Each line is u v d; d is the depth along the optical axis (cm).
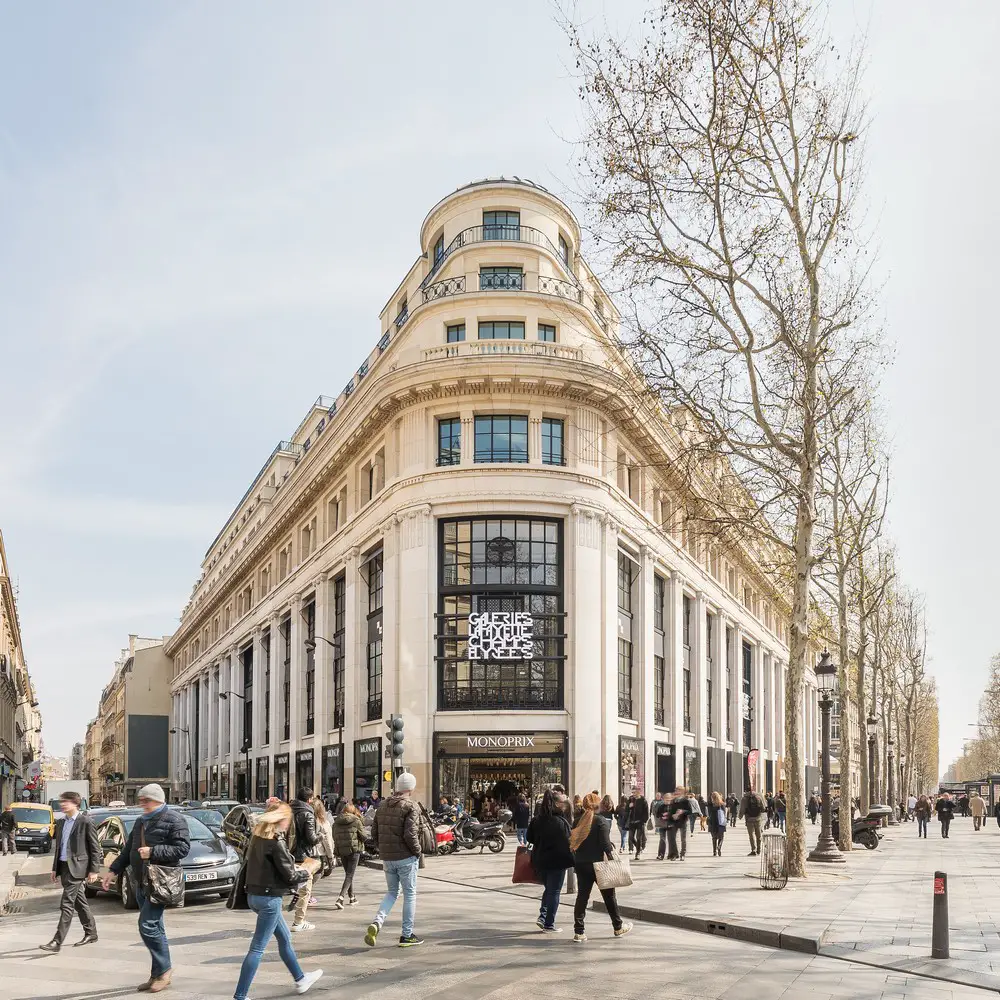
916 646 6100
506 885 1719
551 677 3281
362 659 3856
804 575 1831
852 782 8750
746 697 5897
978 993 838
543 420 3397
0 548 6831
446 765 3192
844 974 913
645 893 1512
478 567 3306
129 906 1462
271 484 6169
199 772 7738
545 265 3662
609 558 3444
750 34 1755
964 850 2769
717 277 1842
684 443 2102
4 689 6894
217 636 7444
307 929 1175
